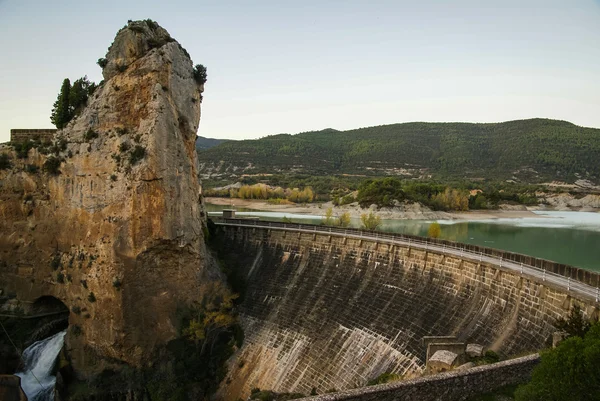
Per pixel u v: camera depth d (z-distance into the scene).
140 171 62.34
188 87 72.88
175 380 60.44
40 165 70.44
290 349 60.59
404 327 52.25
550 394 23.02
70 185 67.94
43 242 69.88
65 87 74.75
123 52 68.25
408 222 169.88
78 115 71.81
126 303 62.44
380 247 63.59
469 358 38.47
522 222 177.12
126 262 62.41
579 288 37.62
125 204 62.84
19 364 67.31
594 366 22.44
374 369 50.72
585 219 189.88
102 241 63.69
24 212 70.75
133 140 64.62
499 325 43.38
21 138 74.75
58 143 70.00
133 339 62.84
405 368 47.47
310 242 73.69
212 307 66.25
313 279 69.19
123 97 66.62
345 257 67.81
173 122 66.69
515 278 43.53
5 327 69.62
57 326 72.44
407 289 56.94
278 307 68.19
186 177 68.00
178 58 70.88
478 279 48.94
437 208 193.62
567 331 33.06
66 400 60.94
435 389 25.94
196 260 68.38
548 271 43.59
